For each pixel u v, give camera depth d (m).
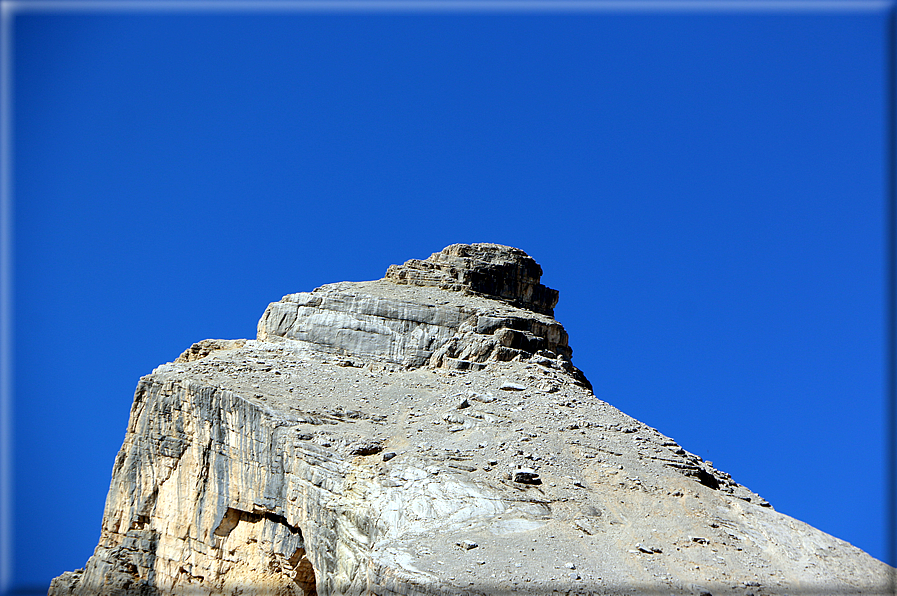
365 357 110.75
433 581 66.44
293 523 86.00
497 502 77.31
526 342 112.44
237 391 96.81
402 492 79.56
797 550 76.19
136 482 101.19
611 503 79.25
